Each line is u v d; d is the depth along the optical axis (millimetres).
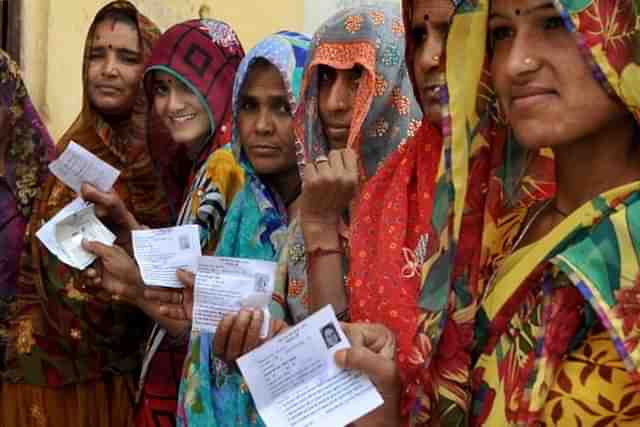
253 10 5285
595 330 1359
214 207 2799
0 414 3459
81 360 3377
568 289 1384
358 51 2400
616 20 1328
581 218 1396
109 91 3451
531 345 1415
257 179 2639
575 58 1372
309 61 2496
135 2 4781
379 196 1977
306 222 2080
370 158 2416
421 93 1960
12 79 3584
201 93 3143
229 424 2455
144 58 3504
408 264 1843
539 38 1406
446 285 1524
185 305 2564
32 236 3432
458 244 1551
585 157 1457
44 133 3645
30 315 3414
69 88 4652
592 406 1333
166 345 2875
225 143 3133
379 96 2398
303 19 5520
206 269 2197
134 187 3408
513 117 1439
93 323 3348
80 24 4676
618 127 1425
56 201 3430
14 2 4449
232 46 3264
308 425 1655
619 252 1324
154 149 3340
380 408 1668
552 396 1363
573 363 1363
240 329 2115
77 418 3416
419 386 1550
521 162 1598
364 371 1649
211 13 5098
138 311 3418
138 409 2930
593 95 1370
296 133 2498
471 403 1517
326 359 1674
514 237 1584
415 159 1924
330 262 2059
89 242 2811
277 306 2381
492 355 1489
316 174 2055
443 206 1551
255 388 1702
